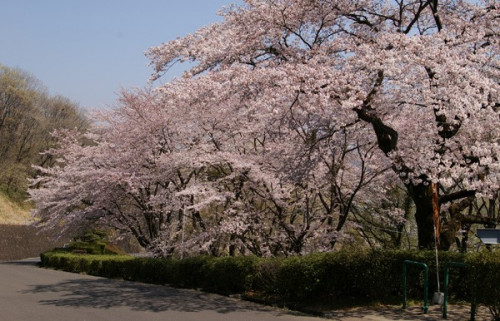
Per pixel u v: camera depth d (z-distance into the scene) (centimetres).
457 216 1275
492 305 840
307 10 1326
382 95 1198
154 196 1916
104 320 910
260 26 1320
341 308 1005
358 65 1132
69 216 2412
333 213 1619
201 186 1655
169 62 1479
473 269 862
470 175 1090
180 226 2067
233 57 1338
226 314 992
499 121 1081
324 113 1289
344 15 1356
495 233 927
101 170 2075
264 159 1566
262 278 1225
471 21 1297
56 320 911
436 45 1117
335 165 1520
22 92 6228
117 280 1942
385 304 1033
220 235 1686
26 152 6206
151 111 1912
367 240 1752
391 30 1354
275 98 1142
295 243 1500
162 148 2000
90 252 3284
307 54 1291
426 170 1120
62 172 2481
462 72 1044
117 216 2355
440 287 1058
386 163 1399
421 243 1191
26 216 5178
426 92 1054
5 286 1602
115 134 2192
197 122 1852
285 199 1653
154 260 1817
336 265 1066
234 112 1673
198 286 1530
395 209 1788
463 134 1160
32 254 4603
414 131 1280
